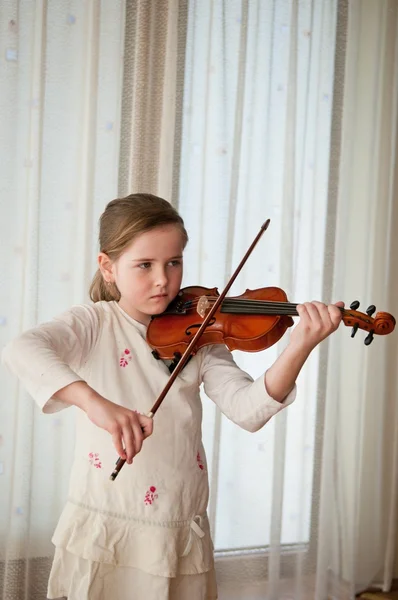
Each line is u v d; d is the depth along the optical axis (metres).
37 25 2.24
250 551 2.67
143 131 2.40
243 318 1.54
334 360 2.66
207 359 1.59
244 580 2.66
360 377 2.74
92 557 1.46
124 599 1.50
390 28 2.69
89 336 1.53
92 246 2.35
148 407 1.52
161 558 1.46
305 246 2.66
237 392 1.47
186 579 1.53
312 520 2.75
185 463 1.53
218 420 2.50
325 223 2.68
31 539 2.38
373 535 2.81
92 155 2.31
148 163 2.42
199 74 2.46
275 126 2.58
